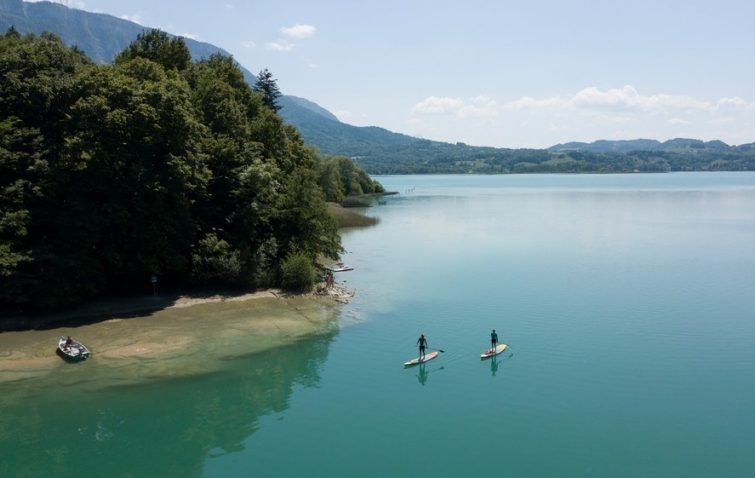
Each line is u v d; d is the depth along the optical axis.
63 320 48.28
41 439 30.38
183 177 53.31
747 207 159.62
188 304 54.25
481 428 31.88
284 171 72.38
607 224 122.81
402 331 48.69
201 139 60.34
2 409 33.28
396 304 57.03
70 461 28.36
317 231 65.50
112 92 49.88
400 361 41.97
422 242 98.25
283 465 28.08
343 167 196.25
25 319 47.75
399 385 37.75
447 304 57.09
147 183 51.00
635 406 34.62
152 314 51.06
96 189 49.78
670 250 88.69
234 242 60.06
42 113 49.41
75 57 57.16
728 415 33.44
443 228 117.50
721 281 67.31
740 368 40.62
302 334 47.34
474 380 38.53
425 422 32.56
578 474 27.28
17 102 48.31
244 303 55.28
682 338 47.06
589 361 42.00
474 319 52.19
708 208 157.88
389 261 80.31
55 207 49.00
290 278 59.75
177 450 29.48
